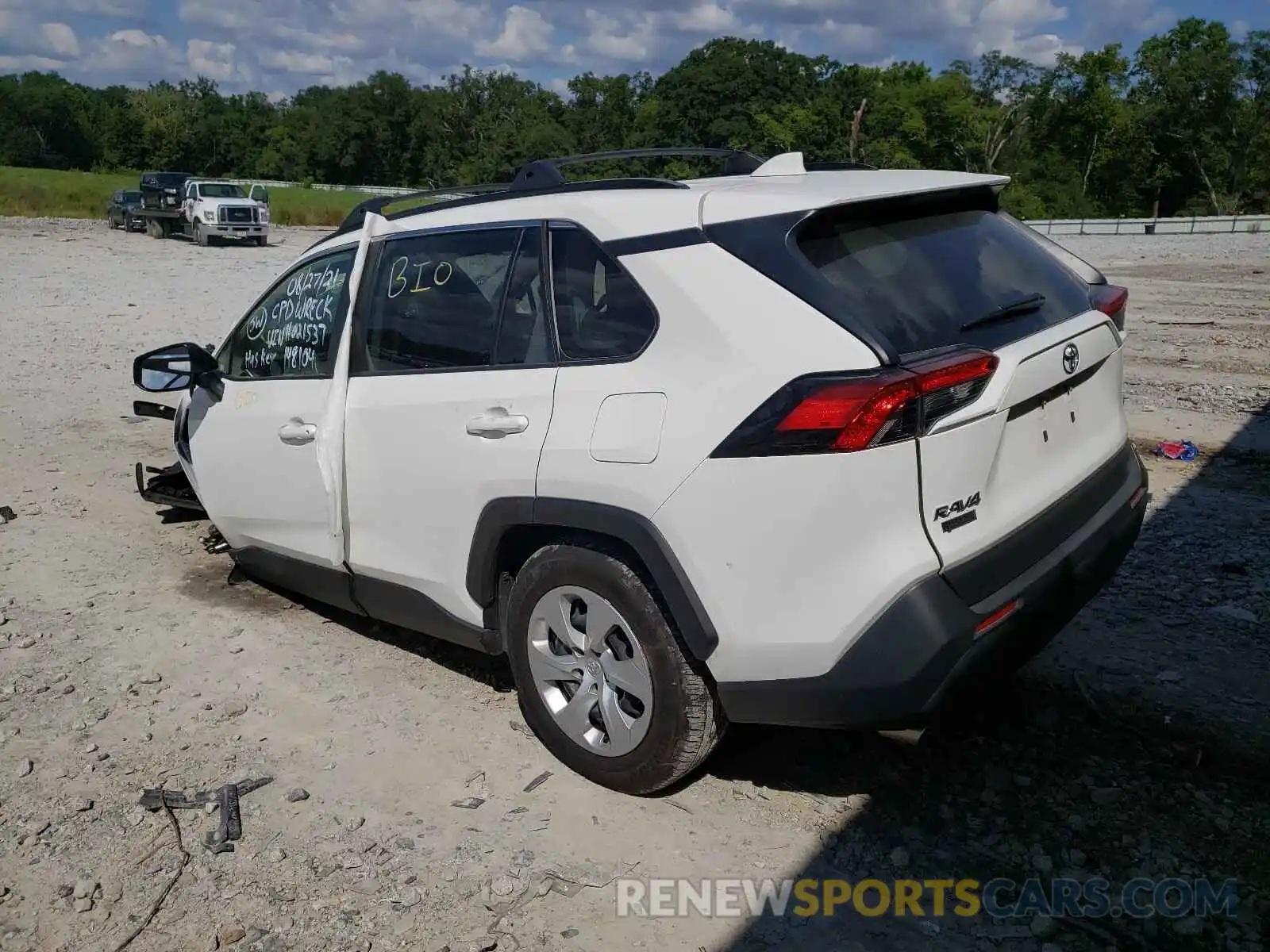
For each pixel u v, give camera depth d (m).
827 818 3.34
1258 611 4.74
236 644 4.62
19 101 126.44
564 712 3.53
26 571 5.48
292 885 3.07
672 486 3.00
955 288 3.15
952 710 2.89
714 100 81.19
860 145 71.88
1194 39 80.81
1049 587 3.09
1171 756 3.61
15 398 9.52
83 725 3.95
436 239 3.87
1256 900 2.94
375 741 3.84
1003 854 3.16
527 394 3.40
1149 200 79.81
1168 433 8.00
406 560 3.93
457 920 2.92
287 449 4.39
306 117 124.19
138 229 37.03
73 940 2.87
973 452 2.87
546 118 96.88
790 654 2.92
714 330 2.98
